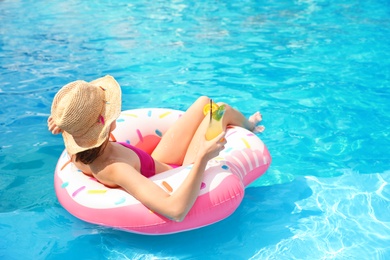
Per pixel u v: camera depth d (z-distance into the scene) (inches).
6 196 137.3
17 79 222.7
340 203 133.2
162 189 110.7
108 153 114.3
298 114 186.2
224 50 260.4
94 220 117.1
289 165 153.7
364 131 174.2
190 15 335.9
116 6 365.4
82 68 235.3
